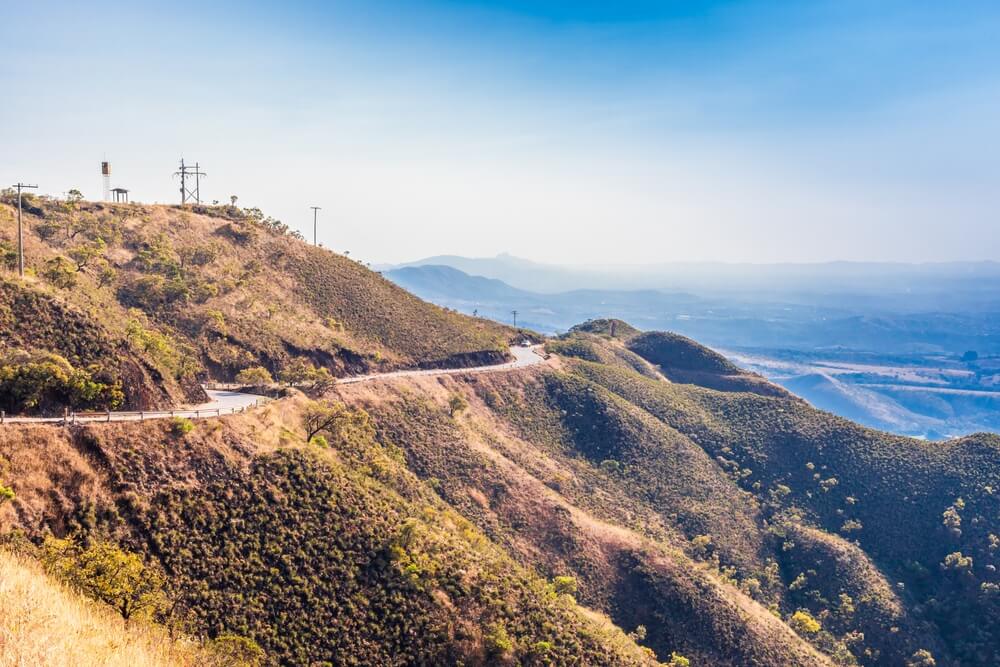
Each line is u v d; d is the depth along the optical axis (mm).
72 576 40719
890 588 113938
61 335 61969
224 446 60375
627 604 90375
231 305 107125
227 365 93188
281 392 85750
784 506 133375
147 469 53781
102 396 58594
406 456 95438
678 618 88875
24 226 99562
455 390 121312
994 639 106438
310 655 50375
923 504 131250
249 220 141000
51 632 26188
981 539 122125
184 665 36000
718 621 89188
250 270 122500
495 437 116125
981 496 130125
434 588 59000
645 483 124438
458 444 103875
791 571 116750
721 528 119375
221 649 44719
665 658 85125
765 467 143125
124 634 32594
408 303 147625
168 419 58156
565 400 139125
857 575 113750
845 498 134500
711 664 85188
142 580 46344
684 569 94938
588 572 92125
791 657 87750
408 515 67500
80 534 46938
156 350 75000
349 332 123750
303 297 126000
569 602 71562
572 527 97375
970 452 142125
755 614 93938
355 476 69062
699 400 168250
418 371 124938
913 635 105625
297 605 52781
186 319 96938
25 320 61469
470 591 60375
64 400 56406
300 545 56938
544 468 114250
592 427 134125
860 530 128375
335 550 58125
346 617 54000
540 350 174000
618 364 191125
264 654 48156
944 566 118375
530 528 95500
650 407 155250
